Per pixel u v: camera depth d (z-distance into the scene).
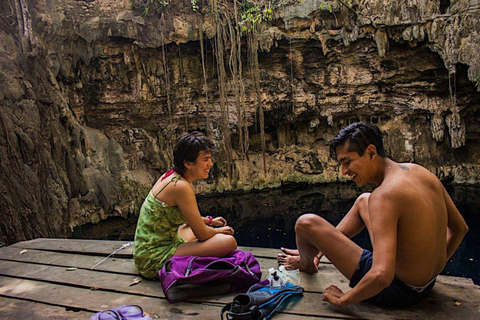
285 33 11.45
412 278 2.05
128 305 2.28
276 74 12.30
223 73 9.97
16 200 6.39
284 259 2.87
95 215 9.25
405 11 10.26
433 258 1.99
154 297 2.52
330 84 12.44
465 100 11.37
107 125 11.27
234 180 12.28
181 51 11.39
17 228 6.28
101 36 9.77
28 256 3.42
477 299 2.23
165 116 11.94
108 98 10.88
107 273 2.96
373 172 2.07
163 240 2.74
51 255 3.42
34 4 8.23
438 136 11.91
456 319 2.04
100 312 2.21
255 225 9.52
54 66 8.84
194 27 10.53
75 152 8.93
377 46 10.96
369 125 2.05
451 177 11.95
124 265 3.09
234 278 2.48
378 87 12.46
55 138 7.86
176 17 10.38
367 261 2.12
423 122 12.41
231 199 11.78
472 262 6.41
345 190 12.13
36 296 2.63
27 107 7.12
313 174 12.91
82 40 9.64
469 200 10.28
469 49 9.77
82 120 10.57
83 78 10.26
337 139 2.07
